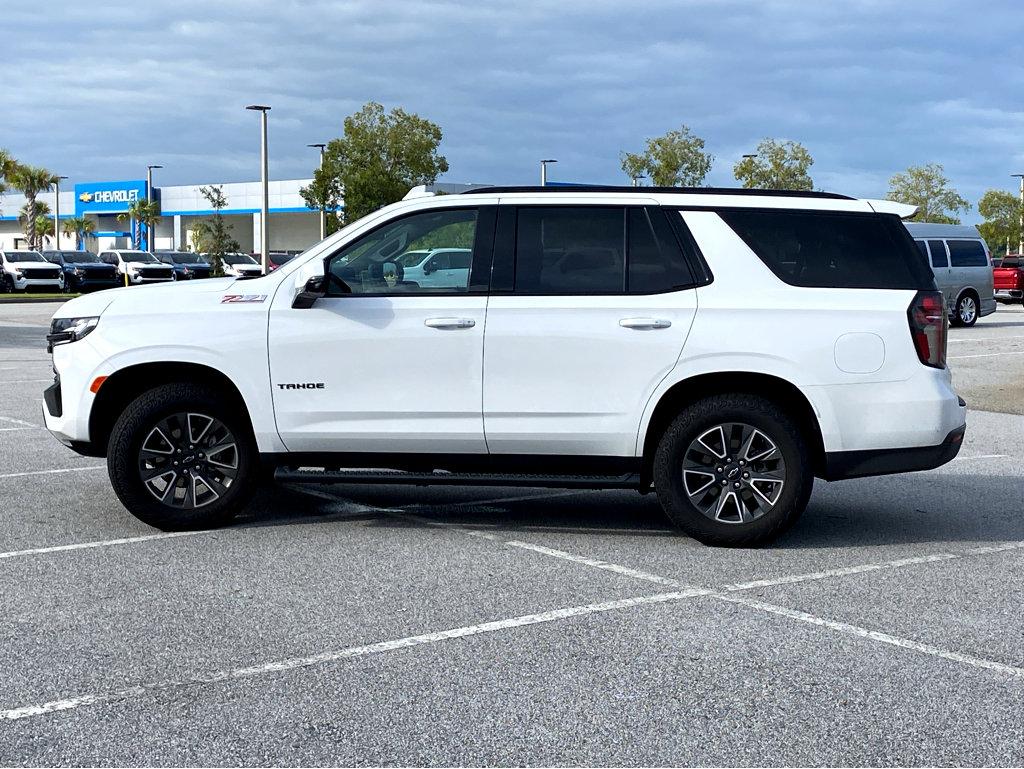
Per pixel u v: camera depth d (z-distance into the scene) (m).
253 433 7.04
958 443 6.86
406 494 8.46
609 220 6.85
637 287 6.77
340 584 5.96
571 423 6.77
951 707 4.33
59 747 3.94
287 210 77.00
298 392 6.90
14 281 46.78
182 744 3.96
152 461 7.08
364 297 6.87
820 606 5.63
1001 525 7.53
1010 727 4.14
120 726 4.12
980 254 27.12
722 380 6.83
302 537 7.03
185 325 6.94
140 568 6.26
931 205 63.97
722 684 4.55
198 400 6.98
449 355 6.78
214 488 7.11
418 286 6.88
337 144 48.59
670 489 6.77
